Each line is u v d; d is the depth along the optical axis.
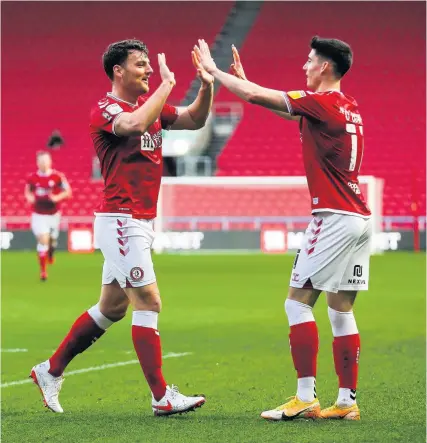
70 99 52.47
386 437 7.75
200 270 29.97
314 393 8.65
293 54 52.88
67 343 9.23
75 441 7.72
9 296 22.02
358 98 50.66
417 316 17.95
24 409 9.39
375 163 47.34
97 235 9.02
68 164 48.44
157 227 41.34
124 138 8.82
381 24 53.06
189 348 13.91
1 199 47.97
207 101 9.39
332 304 8.89
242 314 18.39
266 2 53.75
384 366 11.98
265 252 41.12
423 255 37.97
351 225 8.57
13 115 51.72
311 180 8.70
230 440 7.68
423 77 51.69
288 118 9.16
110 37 54.59
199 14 54.69
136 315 8.91
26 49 54.16
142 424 8.45
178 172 45.59
